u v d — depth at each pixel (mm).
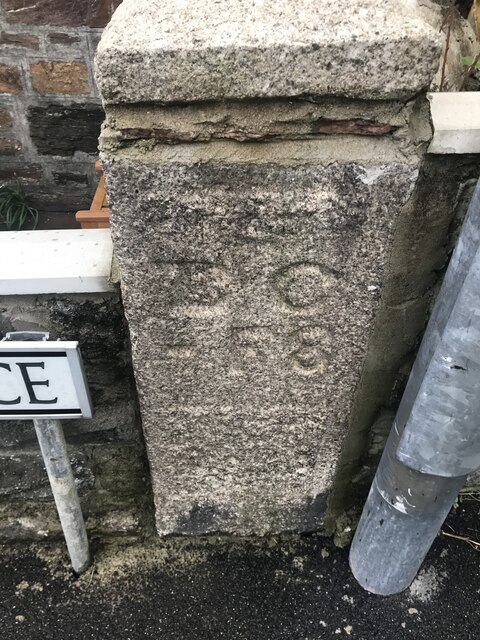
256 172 1094
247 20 962
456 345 1128
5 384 1249
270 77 978
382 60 969
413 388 1305
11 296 1333
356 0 981
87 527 1822
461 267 1118
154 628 1687
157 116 1036
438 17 1521
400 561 1639
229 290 1258
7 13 2541
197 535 1870
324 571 1808
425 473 1376
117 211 1133
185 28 959
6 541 1843
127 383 1550
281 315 1305
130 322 1304
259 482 1704
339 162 1088
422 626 1701
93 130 2928
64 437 1542
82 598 1738
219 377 1420
